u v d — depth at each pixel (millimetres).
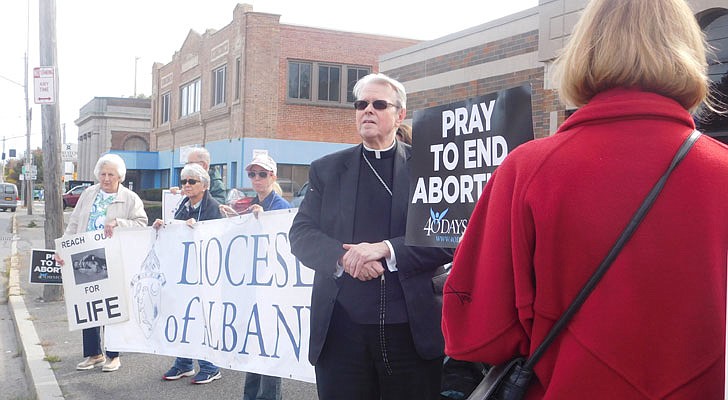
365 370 2900
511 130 2467
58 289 9297
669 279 1351
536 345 1508
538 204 1473
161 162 37344
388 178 3020
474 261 1671
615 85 1527
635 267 1370
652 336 1355
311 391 5473
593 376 1389
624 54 1487
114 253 5652
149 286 5480
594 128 1506
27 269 12797
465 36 11844
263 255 4688
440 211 2719
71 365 6113
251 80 25266
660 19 1500
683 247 1353
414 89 13383
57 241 5719
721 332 1333
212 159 28859
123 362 6266
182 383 5559
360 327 2854
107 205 5836
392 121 3029
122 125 50469
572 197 1441
